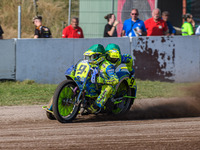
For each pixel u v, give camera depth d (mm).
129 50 24375
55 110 12547
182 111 15977
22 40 23000
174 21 38594
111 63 13734
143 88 22047
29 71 23188
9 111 15633
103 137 10984
